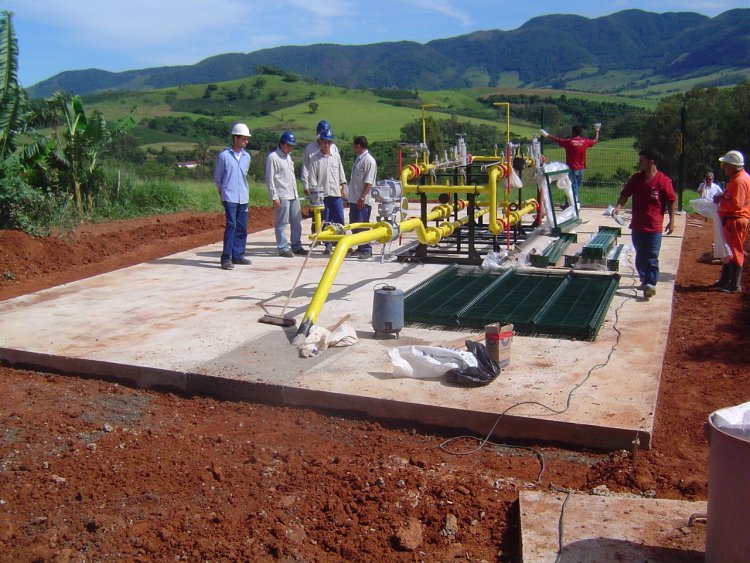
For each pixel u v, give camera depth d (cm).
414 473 439
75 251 1141
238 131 968
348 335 634
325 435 502
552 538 350
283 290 848
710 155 2681
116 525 393
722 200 873
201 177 2469
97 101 9081
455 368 542
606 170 1998
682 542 342
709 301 844
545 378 552
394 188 802
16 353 634
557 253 1005
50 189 1438
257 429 511
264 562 361
